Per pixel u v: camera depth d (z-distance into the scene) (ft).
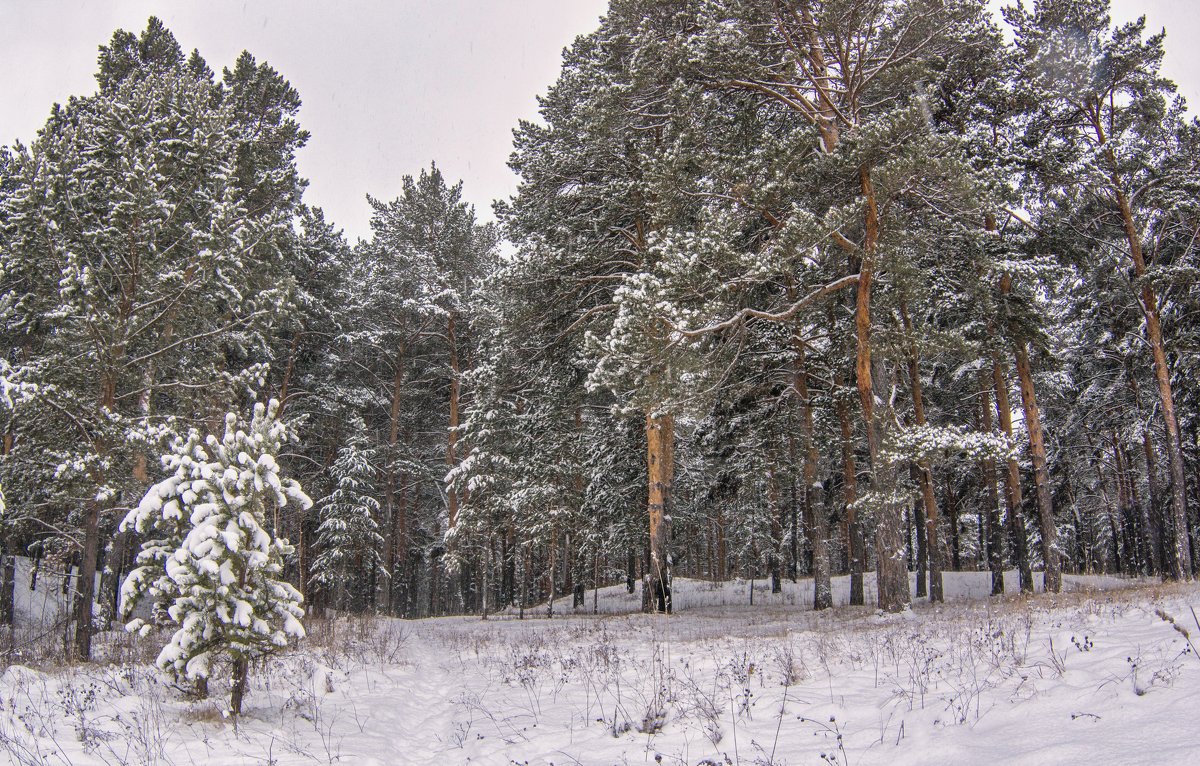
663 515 79.82
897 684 25.82
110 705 26.94
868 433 56.39
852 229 60.85
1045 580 65.05
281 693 31.32
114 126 57.21
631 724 24.61
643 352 49.67
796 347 75.25
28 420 42.47
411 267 117.39
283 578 115.65
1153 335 70.95
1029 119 69.92
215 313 51.88
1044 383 90.33
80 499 41.83
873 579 116.37
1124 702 18.33
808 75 59.36
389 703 31.48
